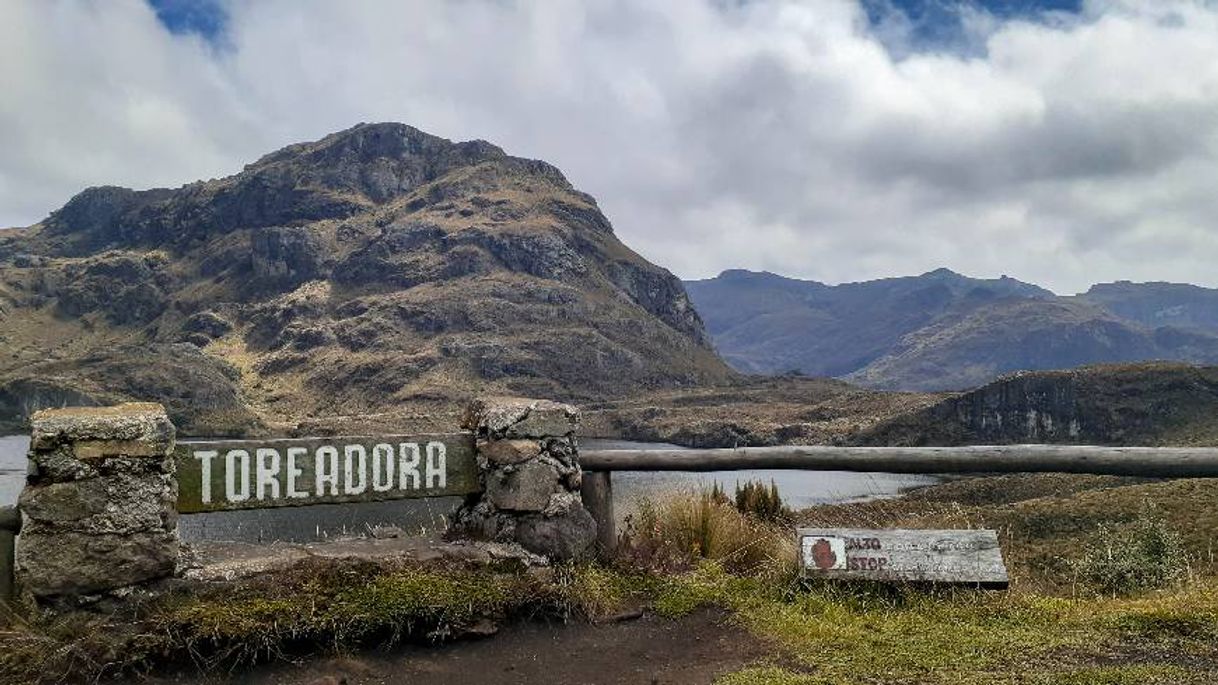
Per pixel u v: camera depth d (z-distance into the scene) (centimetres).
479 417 614
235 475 522
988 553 580
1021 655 455
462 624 506
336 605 480
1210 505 1477
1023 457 556
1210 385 11569
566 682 459
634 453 625
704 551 672
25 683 409
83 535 445
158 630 439
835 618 537
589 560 602
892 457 585
